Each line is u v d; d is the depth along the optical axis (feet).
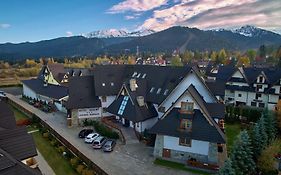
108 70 192.24
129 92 157.38
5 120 122.42
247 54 638.53
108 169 108.37
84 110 172.45
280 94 210.18
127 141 138.21
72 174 104.63
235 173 89.86
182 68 164.96
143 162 115.65
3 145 86.79
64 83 242.58
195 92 131.95
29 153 89.71
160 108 155.53
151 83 172.14
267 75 226.58
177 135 113.70
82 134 146.41
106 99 180.34
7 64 653.30
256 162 111.04
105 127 153.58
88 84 183.62
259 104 222.07
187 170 108.37
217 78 249.55
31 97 261.44
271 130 137.90
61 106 208.33
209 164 108.27
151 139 134.00
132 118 145.28
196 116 115.14
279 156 117.39
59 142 136.05
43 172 105.40
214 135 108.78
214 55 612.29
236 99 234.79
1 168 68.13
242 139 103.30
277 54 486.79
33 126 167.84
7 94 299.58
